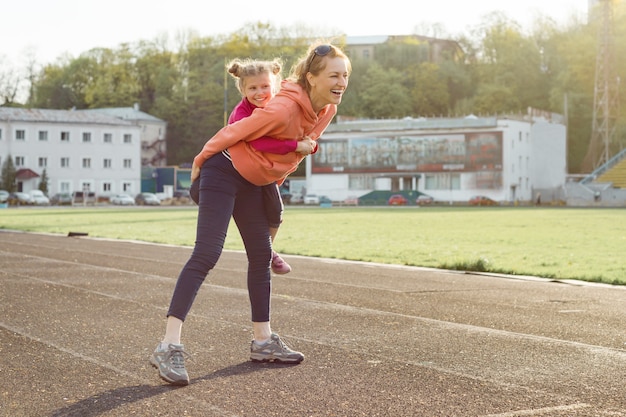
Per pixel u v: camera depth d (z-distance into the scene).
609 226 31.16
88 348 5.98
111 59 133.38
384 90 120.44
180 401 4.43
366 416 4.12
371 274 12.47
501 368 5.32
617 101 95.44
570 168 113.25
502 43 126.81
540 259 15.62
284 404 4.36
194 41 128.88
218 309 8.12
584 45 113.56
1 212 56.06
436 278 11.90
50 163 98.88
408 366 5.37
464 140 90.38
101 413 4.19
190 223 34.97
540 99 123.12
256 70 5.11
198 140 120.44
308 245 20.09
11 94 128.75
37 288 9.91
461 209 64.12
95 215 47.88
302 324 7.19
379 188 94.75
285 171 5.14
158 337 6.45
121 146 103.12
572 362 5.53
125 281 10.86
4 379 4.97
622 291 10.26
